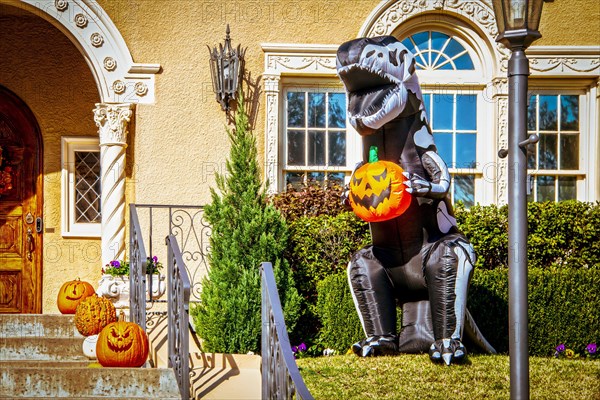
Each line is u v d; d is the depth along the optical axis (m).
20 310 12.65
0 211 12.71
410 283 9.05
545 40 11.99
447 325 8.70
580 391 8.30
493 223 10.94
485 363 8.78
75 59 12.73
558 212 11.05
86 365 8.52
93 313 8.84
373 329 9.09
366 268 9.14
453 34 12.12
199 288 10.84
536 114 12.16
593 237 11.05
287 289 10.09
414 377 8.39
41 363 8.48
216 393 8.08
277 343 6.96
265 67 11.70
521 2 6.46
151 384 7.79
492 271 10.41
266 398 7.21
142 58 11.61
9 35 12.70
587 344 10.29
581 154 12.17
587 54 11.93
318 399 7.95
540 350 10.28
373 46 8.59
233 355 8.99
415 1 11.84
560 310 10.29
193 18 11.69
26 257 12.68
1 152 12.72
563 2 11.99
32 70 12.74
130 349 8.16
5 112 12.74
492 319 10.28
